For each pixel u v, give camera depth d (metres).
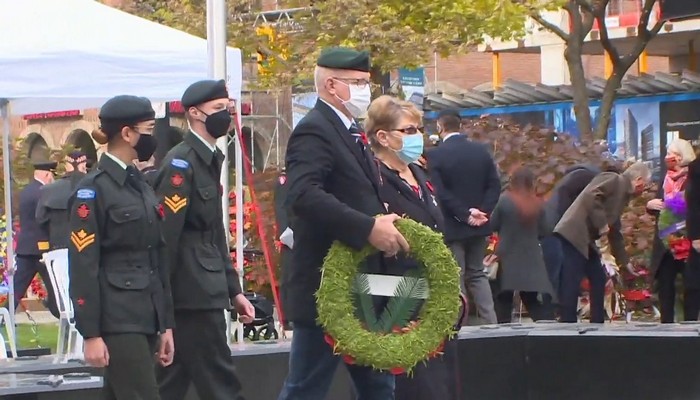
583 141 25.17
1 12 16.02
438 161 19.25
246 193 25.05
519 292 22.00
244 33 35.03
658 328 15.82
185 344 12.04
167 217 11.84
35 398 11.29
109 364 10.55
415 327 10.02
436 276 9.98
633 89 40.38
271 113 51.50
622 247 21.80
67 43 15.77
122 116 10.62
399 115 10.51
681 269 21.70
